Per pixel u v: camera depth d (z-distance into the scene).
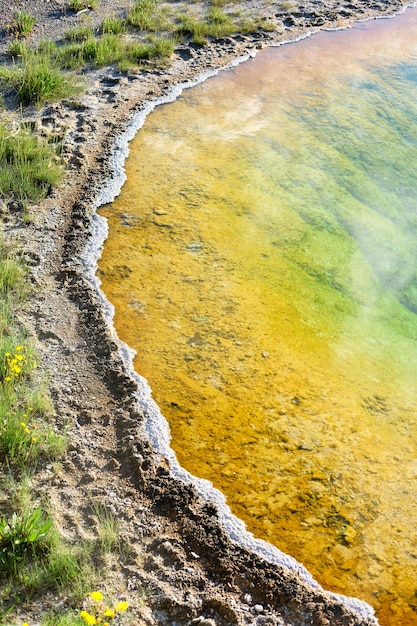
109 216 7.03
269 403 5.20
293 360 5.62
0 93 8.97
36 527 4.09
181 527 4.30
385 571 4.19
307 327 6.01
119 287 6.16
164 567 4.05
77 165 7.73
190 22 11.24
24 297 5.93
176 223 7.00
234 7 12.27
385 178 8.29
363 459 4.84
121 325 5.78
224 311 6.01
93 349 5.52
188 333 5.76
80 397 5.11
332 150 8.57
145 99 9.16
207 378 5.37
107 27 10.87
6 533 3.99
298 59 10.65
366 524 4.43
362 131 9.00
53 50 10.10
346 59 10.78
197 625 3.76
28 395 5.00
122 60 9.98
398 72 10.52
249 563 4.13
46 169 7.49
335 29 11.78
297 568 4.15
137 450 4.74
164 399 5.16
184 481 4.59
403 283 6.91
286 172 8.05
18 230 6.72
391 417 5.21
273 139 8.59
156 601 3.85
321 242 7.12
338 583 4.11
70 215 6.99
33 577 3.84
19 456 4.55
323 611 3.92
